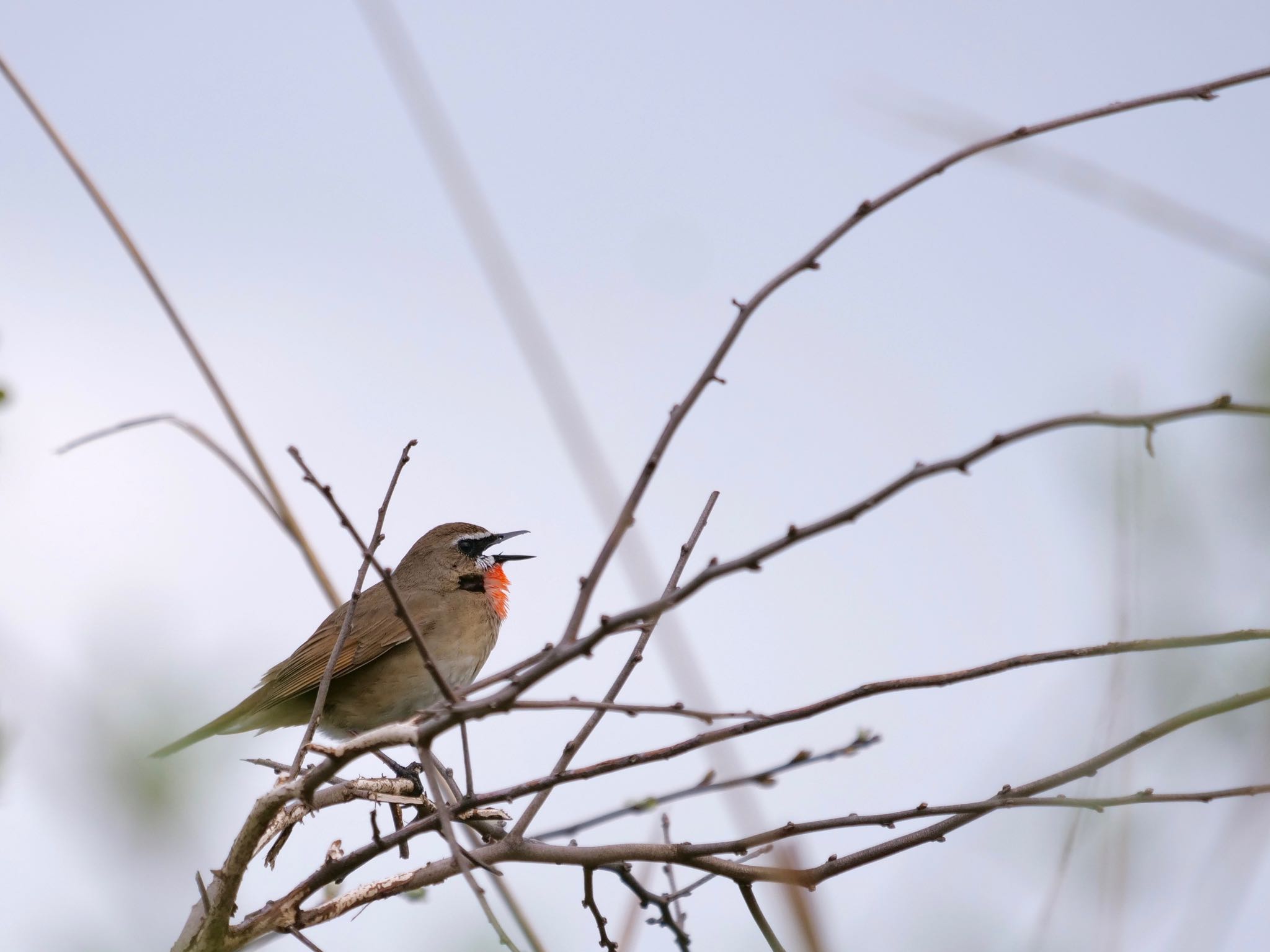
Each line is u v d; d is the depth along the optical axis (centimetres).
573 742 814
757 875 797
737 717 554
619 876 817
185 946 759
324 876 803
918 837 757
